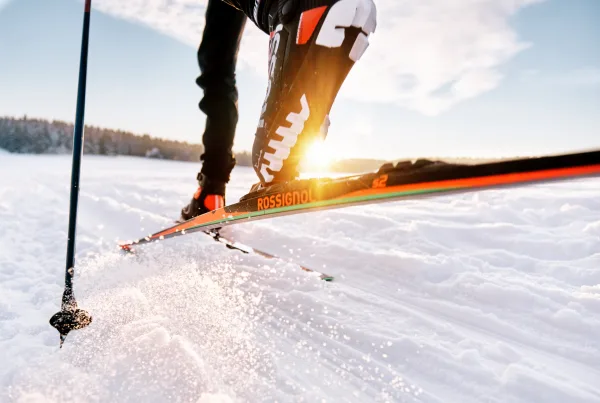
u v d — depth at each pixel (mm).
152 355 881
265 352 1019
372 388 922
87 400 778
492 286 1400
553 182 633
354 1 1229
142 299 1247
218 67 2049
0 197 3248
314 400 839
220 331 1104
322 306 1300
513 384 924
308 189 1168
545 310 1272
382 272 1638
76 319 1033
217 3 1941
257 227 2252
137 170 8680
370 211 2689
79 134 1238
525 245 1947
